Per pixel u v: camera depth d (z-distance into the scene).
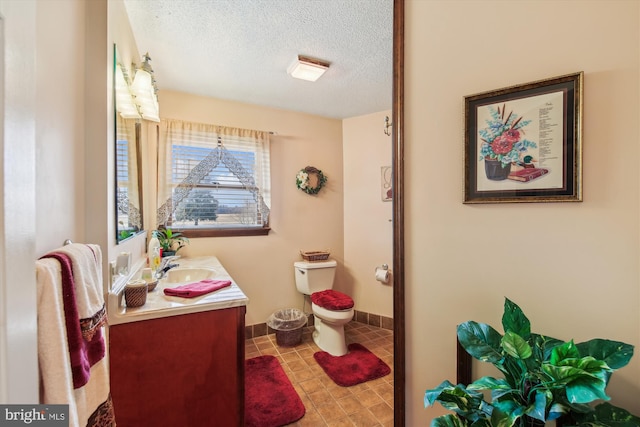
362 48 1.84
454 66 0.99
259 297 2.77
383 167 2.99
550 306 0.83
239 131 2.64
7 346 0.43
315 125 3.09
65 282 0.67
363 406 1.75
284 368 2.17
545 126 0.82
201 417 1.27
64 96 0.91
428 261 1.06
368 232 3.08
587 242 0.78
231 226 2.64
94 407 0.78
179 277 1.92
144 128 2.10
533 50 0.85
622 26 0.73
